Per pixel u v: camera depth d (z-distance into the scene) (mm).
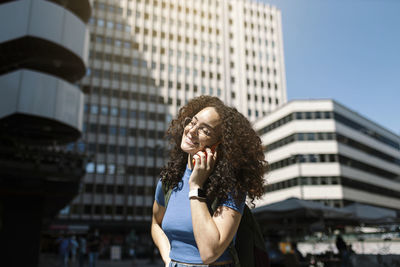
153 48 62906
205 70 67062
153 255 24703
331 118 49250
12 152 12086
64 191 14156
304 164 47688
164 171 1628
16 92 12789
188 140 1481
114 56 58938
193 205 1272
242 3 75500
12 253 12914
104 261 25828
